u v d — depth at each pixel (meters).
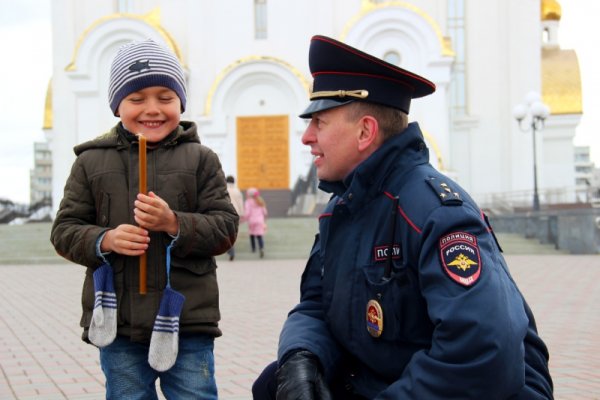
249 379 6.18
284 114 32.88
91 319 3.21
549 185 39.12
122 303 3.21
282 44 33.97
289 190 32.72
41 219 40.88
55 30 35.25
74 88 32.94
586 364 6.61
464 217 2.53
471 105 34.09
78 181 3.33
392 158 2.78
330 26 33.59
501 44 34.03
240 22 34.03
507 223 24.92
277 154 32.84
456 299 2.37
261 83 32.97
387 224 2.69
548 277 14.30
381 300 2.63
